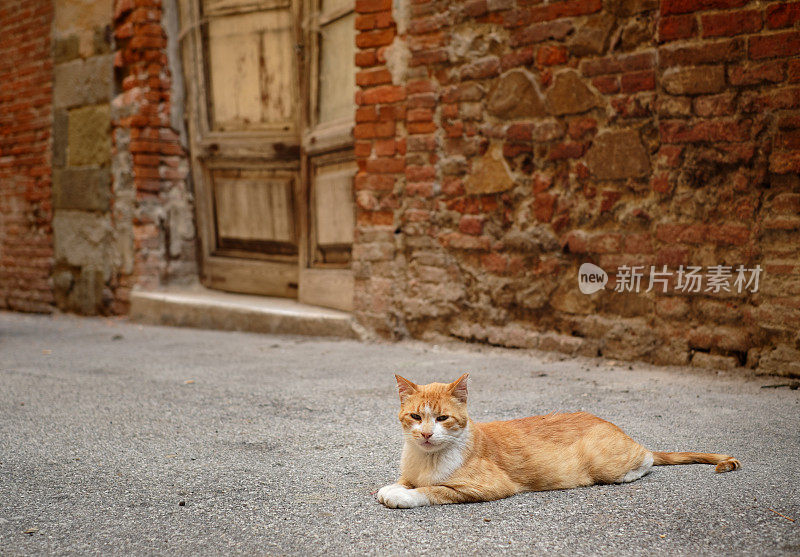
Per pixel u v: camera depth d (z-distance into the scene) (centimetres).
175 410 436
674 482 292
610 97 541
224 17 823
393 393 469
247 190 830
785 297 470
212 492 297
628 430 368
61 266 962
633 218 535
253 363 582
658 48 514
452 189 627
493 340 610
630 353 538
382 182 666
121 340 719
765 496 274
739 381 468
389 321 666
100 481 312
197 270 898
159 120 859
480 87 606
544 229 580
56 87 952
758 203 482
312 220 769
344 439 371
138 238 860
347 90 720
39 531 259
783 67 467
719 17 487
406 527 254
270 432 386
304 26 753
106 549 243
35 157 989
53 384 511
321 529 256
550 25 565
